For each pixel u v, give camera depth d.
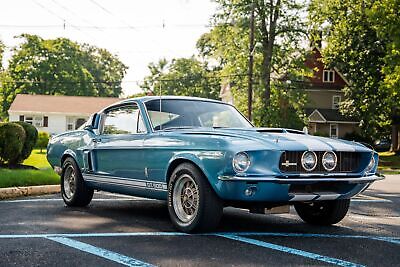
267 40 40.97
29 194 10.58
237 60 41.09
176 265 4.78
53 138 9.57
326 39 42.50
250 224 7.19
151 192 7.08
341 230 6.91
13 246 5.52
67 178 8.98
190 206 6.39
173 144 6.59
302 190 6.14
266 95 40.69
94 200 9.73
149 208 8.66
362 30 40.06
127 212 8.16
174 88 78.12
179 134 6.63
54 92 74.12
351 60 41.34
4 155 14.88
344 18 40.62
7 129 14.73
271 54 40.97
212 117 7.62
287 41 41.56
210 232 6.41
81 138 8.60
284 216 8.10
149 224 7.00
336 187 6.35
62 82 74.12
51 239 5.90
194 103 7.79
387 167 33.72
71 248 5.45
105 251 5.31
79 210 8.36
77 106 58.44
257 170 5.86
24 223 6.97
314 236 6.36
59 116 57.41
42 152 33.81
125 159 7.48
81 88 75.19
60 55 74.81
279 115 40.47
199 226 6.21
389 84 32.94
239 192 5.86
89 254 5.18
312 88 55.31
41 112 56.75
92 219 7.41
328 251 5.48
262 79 40.44
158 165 6.82
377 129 48.50
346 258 5.18
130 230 6.53
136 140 7.28
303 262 4.96
